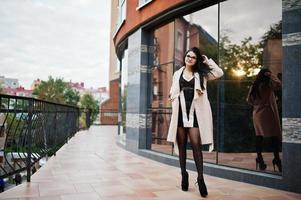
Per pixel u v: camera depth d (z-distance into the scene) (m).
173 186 4.50
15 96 4.11
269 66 5.40
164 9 6.81
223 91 6.15
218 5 6.18
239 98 5.86
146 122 7.95
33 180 4.65
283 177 4.38
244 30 5.81
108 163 6.41
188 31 6.82
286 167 4.36
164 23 7.53
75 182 4.58
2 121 3.88
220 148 6.12
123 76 11.38
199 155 4.10
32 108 4.66
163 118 7.42
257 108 5.52
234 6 5.98
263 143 5.32
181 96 4.29
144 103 7.97
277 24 5.35
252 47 5.70
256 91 5.57
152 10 7.29
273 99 5.25
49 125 6.52
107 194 3.96
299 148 4.23
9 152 4.07
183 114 4.24
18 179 4.48
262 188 4.50
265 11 5.54
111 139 11.98
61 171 5.39
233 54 5.98
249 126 5.66
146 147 7.87
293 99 4.33
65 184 4.43
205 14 6.48
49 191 4.02
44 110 5.82
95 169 5.68
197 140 4.14
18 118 4.25
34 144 5.02
